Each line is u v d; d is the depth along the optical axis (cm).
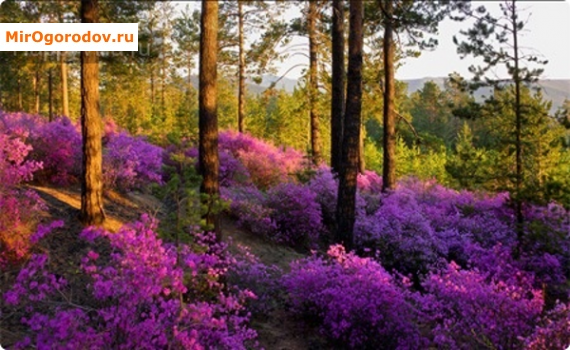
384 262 1116
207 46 768
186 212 637
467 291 717
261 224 1151
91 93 862
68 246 782
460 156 1177
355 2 1059
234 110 4159
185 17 2614
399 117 1897
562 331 625
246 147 1717
